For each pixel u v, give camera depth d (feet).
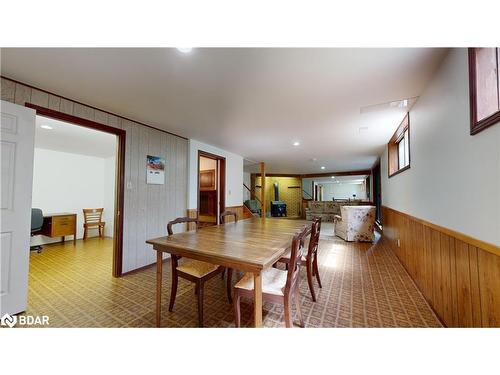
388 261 11.37
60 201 16.20
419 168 7.55
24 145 6.24
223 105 8.20
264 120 9.88
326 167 26.61
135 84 6.62
